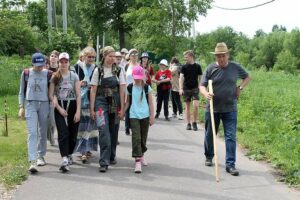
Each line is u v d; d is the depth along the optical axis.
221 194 6.98
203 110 15.26
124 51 12.58
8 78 22.22
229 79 8.18
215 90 8.22
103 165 8.20
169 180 7.71
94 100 8.26
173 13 24.25
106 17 55.53
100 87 8.27
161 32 24.28
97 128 8.84
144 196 6.86
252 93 18.75
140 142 8.29
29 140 8.13
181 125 13.72
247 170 8.41
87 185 7.40
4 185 7.32
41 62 8.20
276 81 31.97
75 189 7.19
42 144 8.60
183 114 15.92
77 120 8.33
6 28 23.86
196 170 8.37
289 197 6.88
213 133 8.11
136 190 7.15
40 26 47.91
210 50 25.06
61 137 8.19
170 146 10.52
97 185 7.40
